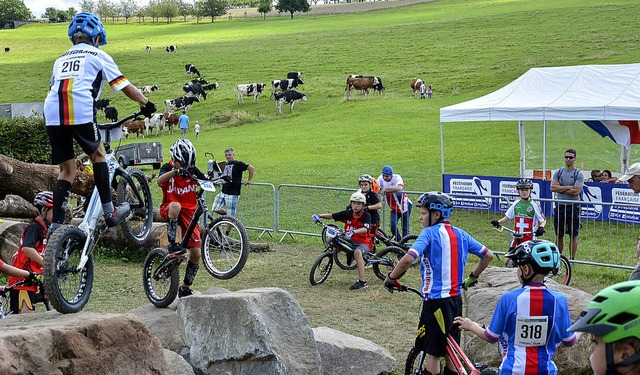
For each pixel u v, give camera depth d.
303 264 13.05
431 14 109.75
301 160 30.08
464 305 10.19
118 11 173.12
